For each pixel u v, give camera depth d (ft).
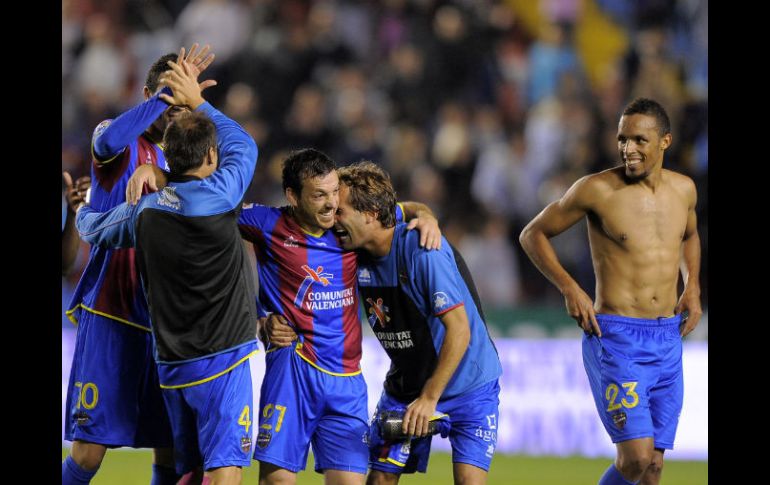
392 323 67.56
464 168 166.30
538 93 177.78
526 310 129.49
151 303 62.75
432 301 65.31
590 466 114.73
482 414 68.18
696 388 125.08
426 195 163.12
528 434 125.80
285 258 65.72
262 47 173.99
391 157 166.40
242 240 64.18
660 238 74.38
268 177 164.35
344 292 66.64
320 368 66.03
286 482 65.98
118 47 178.60
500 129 170.60
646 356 73.72
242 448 62.90
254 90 171.32
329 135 167.63
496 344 128.98
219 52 176.55
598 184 74.95
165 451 71.41
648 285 73.97
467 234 160.97
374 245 65.92
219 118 65.10
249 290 64.13
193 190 60.90
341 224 64.85
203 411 62.95
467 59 177.37
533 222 77.41
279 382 66.13
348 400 66.59
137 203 62.34
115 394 68.23
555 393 126.41
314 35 176.04
